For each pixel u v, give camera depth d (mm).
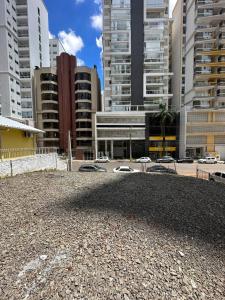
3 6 47938
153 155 47000
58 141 54094
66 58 53625
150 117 46938
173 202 8281
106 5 51406
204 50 45594
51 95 53344
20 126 19812
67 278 3551
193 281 3734
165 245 4930
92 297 3172
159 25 49562
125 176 14195
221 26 45125
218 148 45438
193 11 46906
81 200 7953
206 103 46438
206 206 8188
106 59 52094
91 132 53656
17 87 53094
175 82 57781
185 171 29094
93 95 54219
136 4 49719
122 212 6773
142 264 4078
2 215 6309
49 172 16234
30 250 4391
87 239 4895
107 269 3838
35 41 57688
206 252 4812
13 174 14898
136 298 3207
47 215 6371
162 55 49844
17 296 3145
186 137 45156
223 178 16609
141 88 50781
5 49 48625
